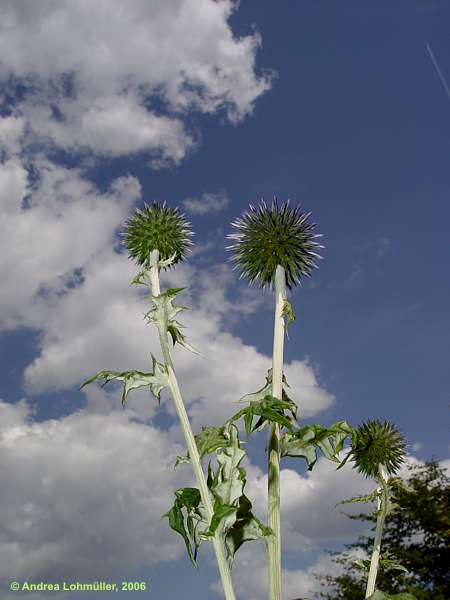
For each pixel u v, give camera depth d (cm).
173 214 33
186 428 26
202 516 25
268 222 31
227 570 24
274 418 23
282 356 28
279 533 25
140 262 32
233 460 25
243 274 32
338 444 26
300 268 31
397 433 31
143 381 26
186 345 27
